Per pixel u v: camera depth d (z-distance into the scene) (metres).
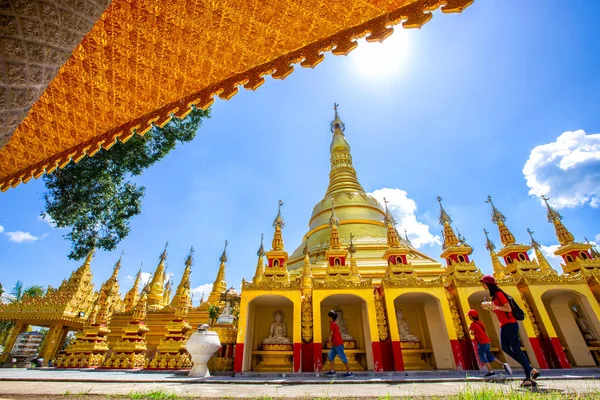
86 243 11.16
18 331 20.88
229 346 13.02
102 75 5.29
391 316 11.81
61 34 2.13
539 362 10.80
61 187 10.08
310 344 11.63
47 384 7.05
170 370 13.38
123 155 10.74
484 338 8.91
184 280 23.88
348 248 16.92
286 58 4.72
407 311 14.12
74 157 6.55
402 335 13.09
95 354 16.09
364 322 13.03
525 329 11.45
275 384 7.70
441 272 16.41
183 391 5.79
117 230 11.65
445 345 12.45
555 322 12.97
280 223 16.22
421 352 12.73
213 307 16.38
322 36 4.34
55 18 2.07
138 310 16.34
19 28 1.90
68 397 4.84
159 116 5.79
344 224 22.56
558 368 10.80
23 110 2.03
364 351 12.62
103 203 10.98
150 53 4.92
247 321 12.22
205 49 4.77
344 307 14.09
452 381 7.67
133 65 5.12
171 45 4.78
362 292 12.39
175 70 5.14
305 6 3.97
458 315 11.95
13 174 7.08
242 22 4.33
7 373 10.96
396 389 6.01
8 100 1.92
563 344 12.39
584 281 12.17
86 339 16.42
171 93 5.52
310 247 21.95
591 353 11.98
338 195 25.92
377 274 16.64
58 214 10.36
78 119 6.05
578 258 13.32
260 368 12.23
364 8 3.86
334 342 9.62
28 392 5.41
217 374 11.40
